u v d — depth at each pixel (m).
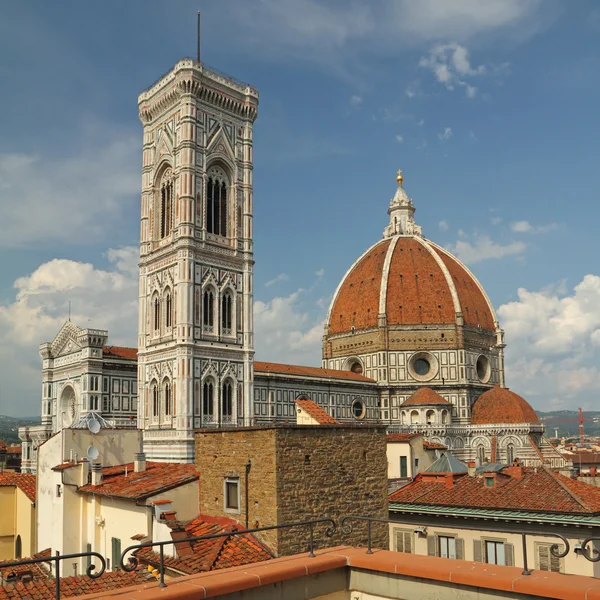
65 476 46.06
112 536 41.81
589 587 16.48
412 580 19.58
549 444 187.38
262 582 18.91
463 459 185.62
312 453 35.78
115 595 17.00
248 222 135.50
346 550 22.03
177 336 121.06
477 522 48.44
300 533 34.34
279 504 33.88
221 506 37.28
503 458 181.88
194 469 43.19
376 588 20.39
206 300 126.31
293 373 169.50
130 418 134.12
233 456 36.72
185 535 34.84
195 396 120.31
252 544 34.00
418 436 81.50
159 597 16.88
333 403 180.62
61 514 46.25
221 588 18.06
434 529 50.31
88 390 129.38
